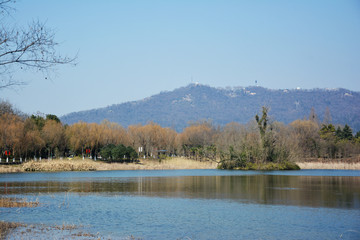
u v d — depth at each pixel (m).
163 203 39.41
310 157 143.25
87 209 35.31
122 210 34.97
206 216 32.28
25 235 24.89
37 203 38.25
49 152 122.81
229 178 73.25
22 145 106.88
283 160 103.44
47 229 26.80
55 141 123.31
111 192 48.69
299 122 175.62
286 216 32.41
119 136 153.62
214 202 40.19
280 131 120.94
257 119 105.44
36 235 24.98
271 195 45.84
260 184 59.78
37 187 54.12
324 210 35.34
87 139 134.75
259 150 103.38
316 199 42.47
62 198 42.47
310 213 33.88
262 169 101.19
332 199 42.38
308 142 146.38
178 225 28.84
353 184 59.50
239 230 27.39
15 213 32.75
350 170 104.00
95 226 28.22
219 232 26.73
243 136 113.69
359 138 176.75
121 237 25.05
